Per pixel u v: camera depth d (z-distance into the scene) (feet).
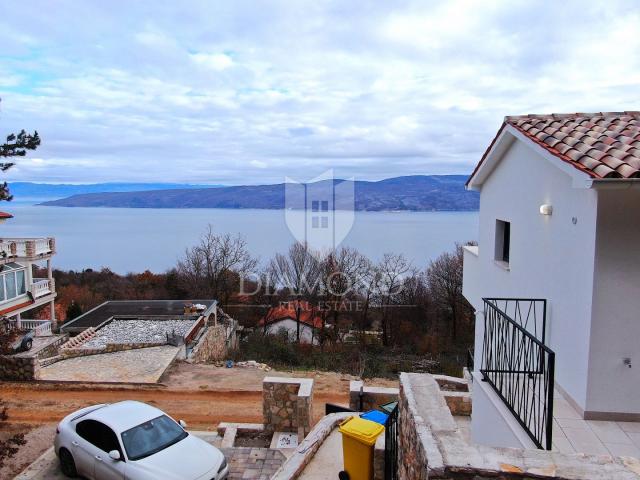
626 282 16.26
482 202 31.42
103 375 46.29
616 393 16.61
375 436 18.57
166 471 22.36
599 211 16.19
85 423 25.13
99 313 81.56
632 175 14.89
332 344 97.35
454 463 9.93
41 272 168.66
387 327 116.78
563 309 18.88
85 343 61.16
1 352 35.32
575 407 17.71
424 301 122.62
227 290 125.39
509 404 16.96
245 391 43.34
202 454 24.20
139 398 40.78
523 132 21.39
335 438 25.02
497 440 17.37
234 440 31.22
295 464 21.24
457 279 121.39
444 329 121.60
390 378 60.39
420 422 12.05
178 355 54.85
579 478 9.46
